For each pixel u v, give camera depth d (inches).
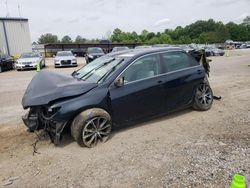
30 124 173.9
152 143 172.6
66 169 144.0
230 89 341.1
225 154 153.0
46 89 168.2
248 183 123.2
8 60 778.8
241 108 245.8
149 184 126.6
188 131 191.5
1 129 209.5
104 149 166.6
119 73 183.9
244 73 513.7
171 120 215.9
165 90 203.3
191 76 221.1
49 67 839.7
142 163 146.8
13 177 138.3
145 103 194.2
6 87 425.4
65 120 161.6
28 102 159.3
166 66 208.4
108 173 138.0
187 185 124.1
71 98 166.4
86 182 130.8
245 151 155.9
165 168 140.3
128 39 3491.6
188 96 222.8
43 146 174.7
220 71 558.3
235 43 3068.4
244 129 190.7
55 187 128.0
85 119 164.9
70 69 721.0
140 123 209.9
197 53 265.6
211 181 126.4
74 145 174.1
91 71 205.6
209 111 238.1
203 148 162.1
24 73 667.4
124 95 182.2
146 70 196.9
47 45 1845.5
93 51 860.0
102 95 173.3
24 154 163.9
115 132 193.2
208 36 4301.2
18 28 1177.4
